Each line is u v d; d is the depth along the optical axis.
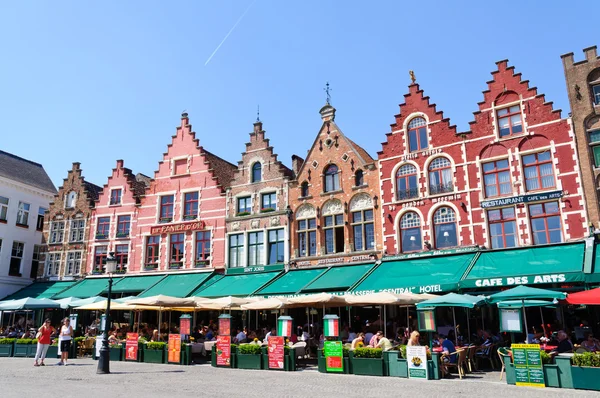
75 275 33.97
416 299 17.78
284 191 28.62
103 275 32.97
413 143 25.31
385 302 17.28
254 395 11.86
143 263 31.95
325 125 28.31
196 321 29.77
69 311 32.44
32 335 27.47
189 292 27.14
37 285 34.69
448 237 23.28
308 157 28.38
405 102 25.92
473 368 16.80
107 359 16.70
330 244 26.53
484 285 19.03
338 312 26.22
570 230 20.47
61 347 20.00
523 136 22.39
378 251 24.69
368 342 19.33
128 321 31.05
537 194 21.38
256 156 30.19
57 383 14.09
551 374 12.75
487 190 22.95
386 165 25.67
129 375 16.08
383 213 25.09
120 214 33.88
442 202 23.62
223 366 18.48
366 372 15.74
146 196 33.25
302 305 20.89
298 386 13.34
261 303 20.08
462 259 21.84
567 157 21.20
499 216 22.36
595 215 20.02
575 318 20.67
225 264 29.28
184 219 31.55
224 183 32.81
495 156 22.92
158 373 16.64
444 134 24.44
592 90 21.48
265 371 17.19
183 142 33.19
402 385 13.34
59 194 36.56
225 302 21.97
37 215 39.31
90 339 24.36
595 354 12.33
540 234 21.27
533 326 20.48
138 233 32.75
